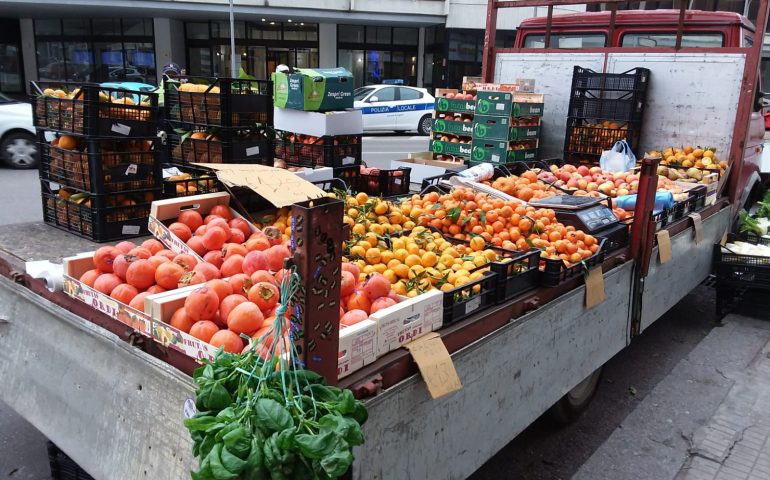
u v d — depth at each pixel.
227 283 2.21
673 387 4.39
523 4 6.63
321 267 1.71
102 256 2.44
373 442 2.03
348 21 22.41
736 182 5.84
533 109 6.43
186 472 1.96
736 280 5.36
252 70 23.61
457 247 3.31
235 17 21.80
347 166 5.49
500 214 3.67
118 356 2.20
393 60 24.36
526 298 2.90
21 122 11.16
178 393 1.95
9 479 3.17
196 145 4.91
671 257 4.55
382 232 3.39
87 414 2.38
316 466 1.36
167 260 2.42
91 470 2.37
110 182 3.62
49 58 24.58
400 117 18.09
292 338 1.75
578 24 7.11
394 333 2.19
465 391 2.48
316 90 5.38
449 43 22.78
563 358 3.23
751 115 5.98
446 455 2.43
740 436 3.76
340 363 1.97
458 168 6.55
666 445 3.67
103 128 3.55
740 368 4.68
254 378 1.54
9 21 24.22
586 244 3.54
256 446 1.34
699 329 5.51
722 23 6.21
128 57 23.38
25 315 2.69
